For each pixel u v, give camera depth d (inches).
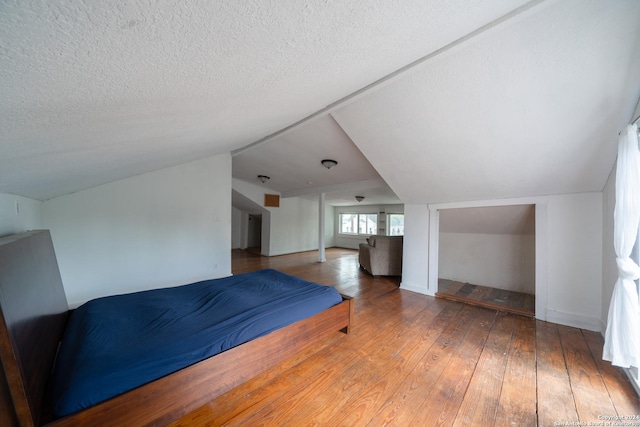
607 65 62.6
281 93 56.7
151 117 45.1
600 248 100.2
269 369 72.7
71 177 78.7
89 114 34.9
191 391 52.6
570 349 85.1
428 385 66.5
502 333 97.2
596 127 77.6
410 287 156.1
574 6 54.4
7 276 40.1
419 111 92.6
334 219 391.9
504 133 89.3
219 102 48.9
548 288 110.4
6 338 33.9
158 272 137.3
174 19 20.7
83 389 41.2
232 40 27.5
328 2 26.0
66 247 111.5
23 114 28.5
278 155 175.2
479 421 55.0
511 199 121.1
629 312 61.9
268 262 252.8
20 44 17.8
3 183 60.3
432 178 126.1
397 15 35.1
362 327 101.6
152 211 135.1
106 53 22.4
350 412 57.2
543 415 56.7
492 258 163.0
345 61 48.2
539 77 69.9
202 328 61.4
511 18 52.1
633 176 60.7
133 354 49.0
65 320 73.3
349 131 115.6
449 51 62.2
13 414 33.8
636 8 51.9
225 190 165.0
